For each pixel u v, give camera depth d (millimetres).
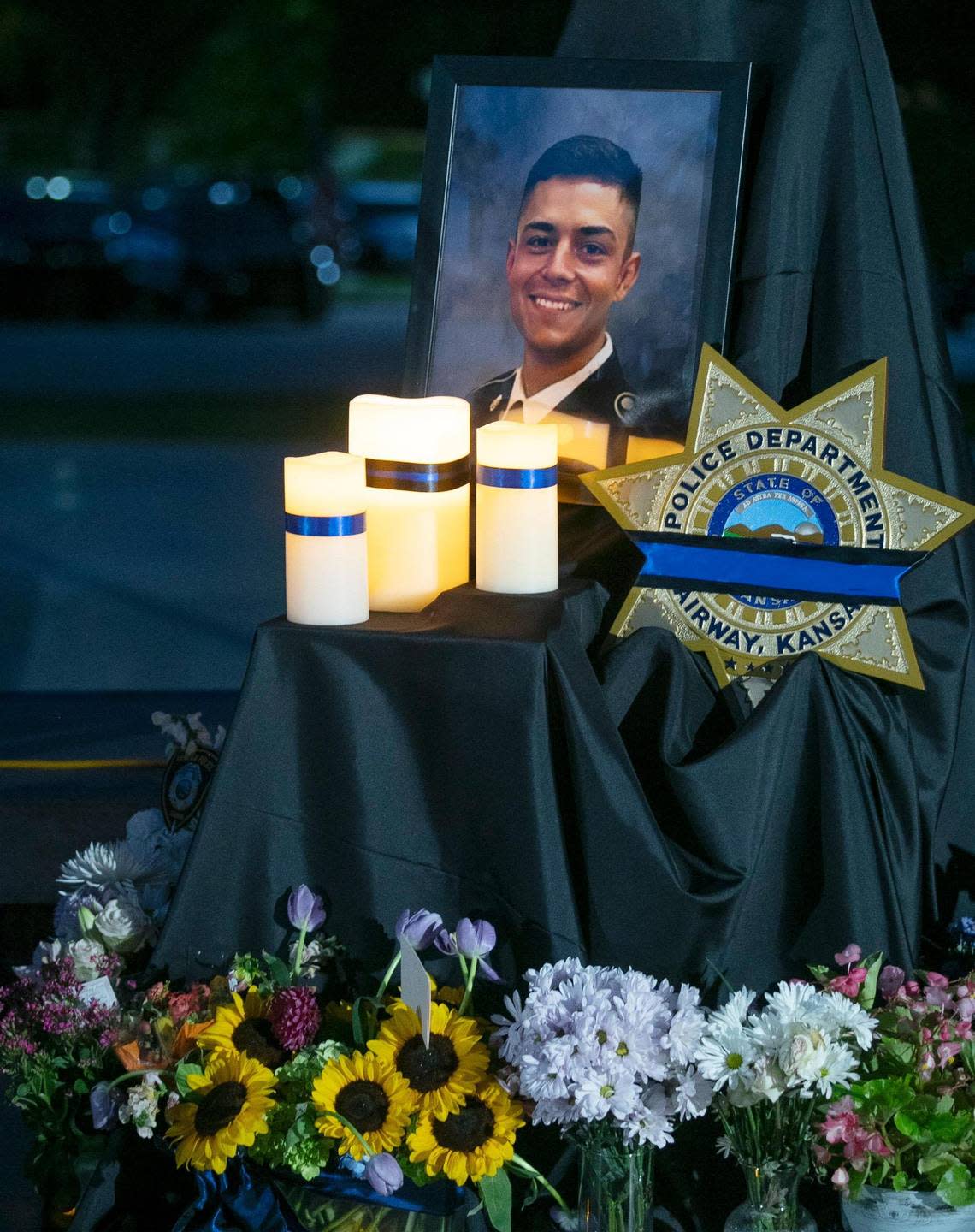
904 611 3760
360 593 3490
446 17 31484
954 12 15273
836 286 3756
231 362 20297
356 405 3613
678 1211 3459
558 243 3863
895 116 3803
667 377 3793
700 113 3775
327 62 42781
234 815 3438
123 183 29109
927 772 3725
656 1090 3072
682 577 3643
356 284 33594
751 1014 3467
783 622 3605
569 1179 3463
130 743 5234
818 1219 3406
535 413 3900
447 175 3961
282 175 37656
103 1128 3324
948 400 3883
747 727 3432
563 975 3162
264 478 12453
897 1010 3186
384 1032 3143
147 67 38594
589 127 3854
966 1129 3057
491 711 3330
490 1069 3188
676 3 3875
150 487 12156
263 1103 3062
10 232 25234
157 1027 3238
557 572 3646
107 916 3516
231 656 7539
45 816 4543
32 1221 3598
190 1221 3154
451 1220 3154
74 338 23312
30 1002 3453
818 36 3744
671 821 3551
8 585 9055
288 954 3459
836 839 3467
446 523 3633
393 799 3426
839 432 3576
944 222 16328
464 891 3412
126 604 8609
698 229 3771
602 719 3365
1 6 44969
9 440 14281
